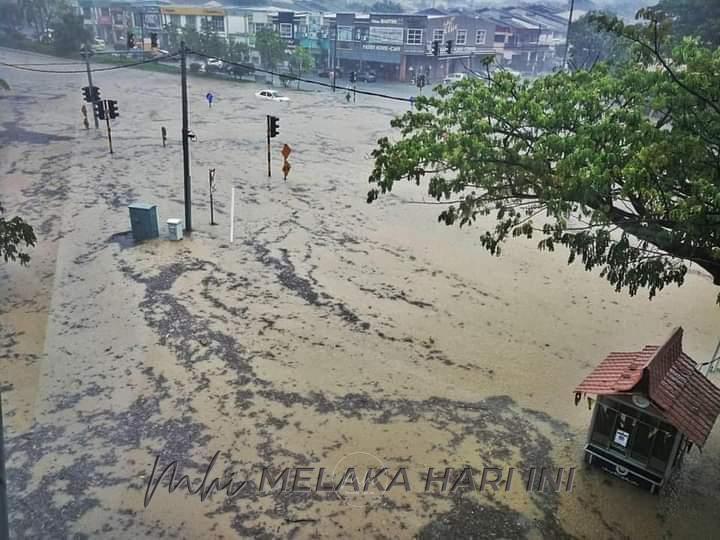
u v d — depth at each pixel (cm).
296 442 805
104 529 626
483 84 895
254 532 650
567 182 652
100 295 1091
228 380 938
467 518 687
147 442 773
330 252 1515
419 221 1773
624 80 745
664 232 683
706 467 800
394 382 965
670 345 765
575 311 1250
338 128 2956
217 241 1534
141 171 1994
